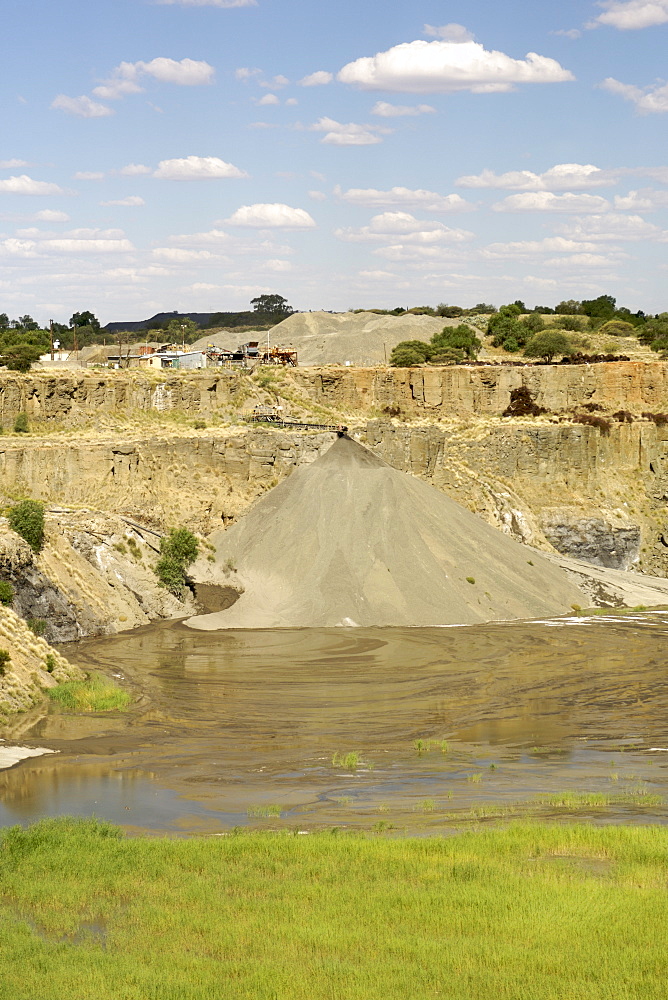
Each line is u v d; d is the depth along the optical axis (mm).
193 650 85938
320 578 102938
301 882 38219
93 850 41250
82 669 76812
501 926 34125
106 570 97125
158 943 33375
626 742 63281
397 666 83125
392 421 155375
